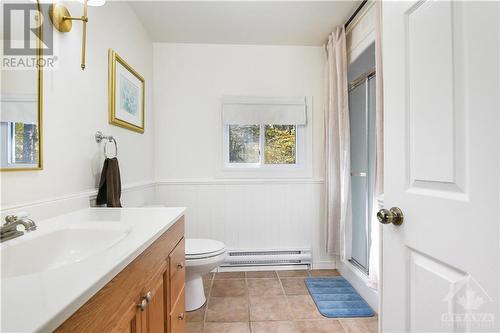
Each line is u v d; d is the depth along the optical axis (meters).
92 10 1.40
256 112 2.50
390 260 0.87
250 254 2.47
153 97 2.45
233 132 2.59
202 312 1.79
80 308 0.47
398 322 0.83
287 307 1.86
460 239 0.62
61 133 1.14
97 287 0.50
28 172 0.96
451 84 0.64
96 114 1.43
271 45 2.55
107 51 1.57
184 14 2.04
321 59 2.59
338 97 2.19
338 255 2.46
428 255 0.72
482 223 0.56
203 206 2.47
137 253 0.70
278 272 2.46
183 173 2.49
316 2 1.92
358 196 2.23
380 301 0.95
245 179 2.51
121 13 1.77
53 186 1.09
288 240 2.53
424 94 0.73
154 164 2.45
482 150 0.57
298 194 2.53
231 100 2.49
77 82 1.26
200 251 1.75
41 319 0.38
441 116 0.67
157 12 2.01
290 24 2.20
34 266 0.78
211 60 2.52
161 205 2.39
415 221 0.76
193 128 2.50
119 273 0.63
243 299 1.97
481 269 0.57
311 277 2.35
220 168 2.52
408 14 0.80
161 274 0.96
